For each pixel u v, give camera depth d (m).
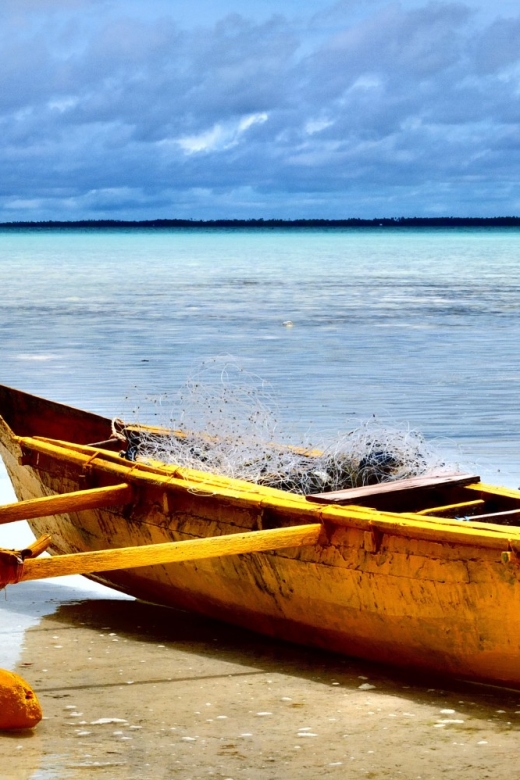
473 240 176.25
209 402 10.53
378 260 80.38
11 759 5.19
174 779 4.98
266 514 6.98
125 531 7.94
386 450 8.09
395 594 6.32
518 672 6.04
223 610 7.57
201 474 7.72
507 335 27.00
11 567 6.24
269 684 6.38
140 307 35.28
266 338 26.09
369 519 6.38
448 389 18.00
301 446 8.99
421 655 6.44
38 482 8.73
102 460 8.13
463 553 5.97
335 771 5.08
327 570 6.63
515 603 5.79
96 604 8.23
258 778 5.01
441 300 38.62
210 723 5.70
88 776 5.00
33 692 5.66
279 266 68.81
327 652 7.06
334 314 32.94
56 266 68.62
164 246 131.88
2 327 28.58
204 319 31.09
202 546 6.46
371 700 6.09
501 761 5.20
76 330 27.84
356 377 19.45
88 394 17.09
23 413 10.40
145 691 6.22
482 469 12.04
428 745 5.40
